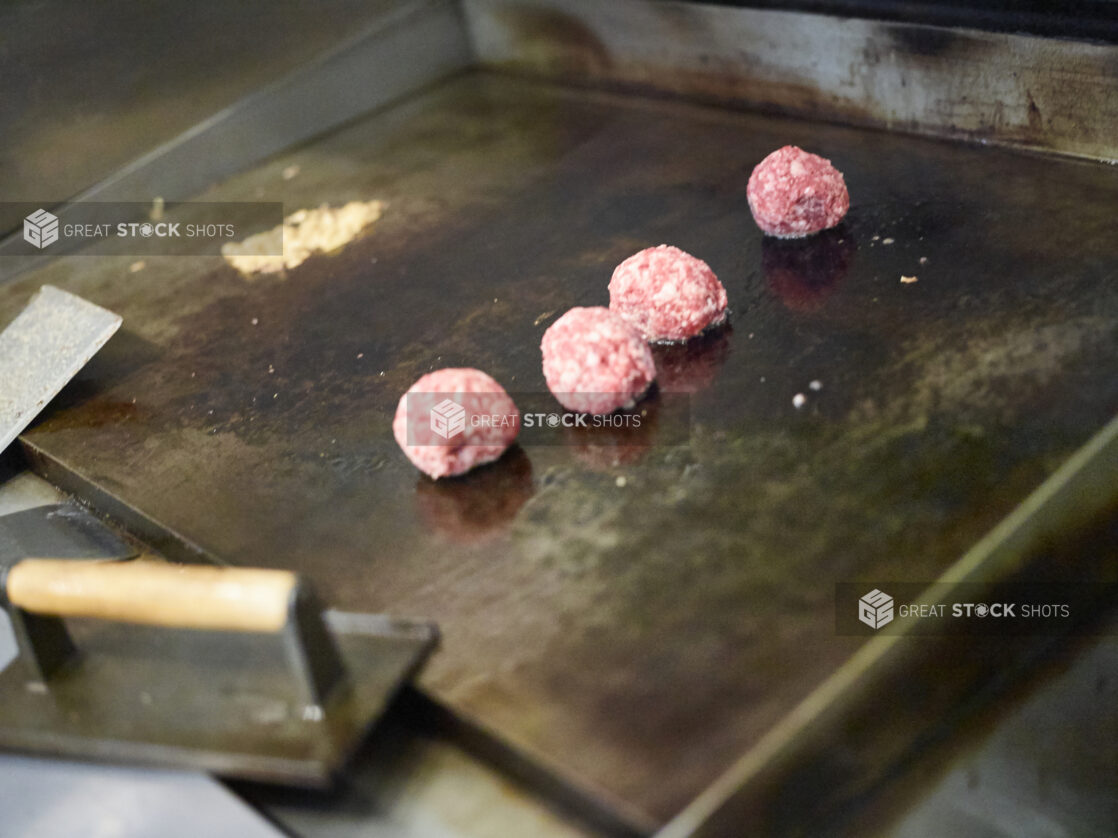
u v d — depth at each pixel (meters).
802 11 1.00
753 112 1.06
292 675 0.63
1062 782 0.70
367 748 0.64
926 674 0.64
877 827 0.64
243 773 0.60
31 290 1.02
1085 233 0.83
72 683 0.64
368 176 1.09
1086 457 0.68
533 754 0.60
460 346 0.85
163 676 0.64
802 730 0.60
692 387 0.78
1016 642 0.67
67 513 0.80
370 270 0.95
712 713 0.61
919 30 0.94
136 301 0.97
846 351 0.78
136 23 1.06
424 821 0.61
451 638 0.66
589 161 1.05
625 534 0.69
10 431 0.83
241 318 0.92
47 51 1.02
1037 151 0.92
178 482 0.78
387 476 0.76
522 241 0.95
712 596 0.66
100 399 0.86
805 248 0.88
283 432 0.80
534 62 1.21
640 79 1.14
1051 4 0.91
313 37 1.16
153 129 1.09
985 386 0.74
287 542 0.73
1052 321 0.77
